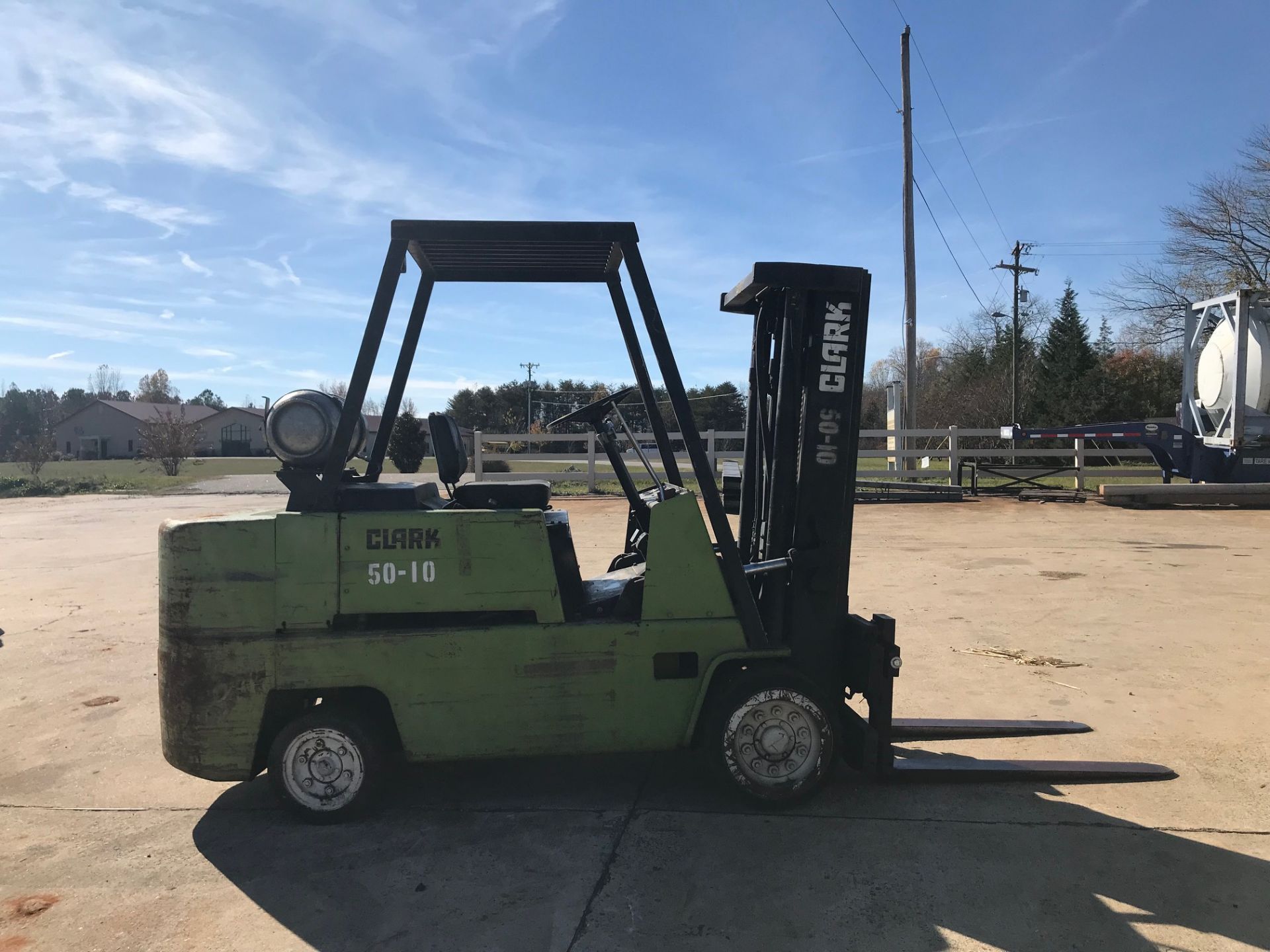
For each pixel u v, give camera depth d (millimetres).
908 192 21109
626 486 4652
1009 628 6422
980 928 2686
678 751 4234
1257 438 14992
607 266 4137
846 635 3797
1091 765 3844
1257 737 4242
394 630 3428
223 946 2668
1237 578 8211
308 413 3457
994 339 51312
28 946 2684
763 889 2932
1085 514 13836
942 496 15836
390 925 2760
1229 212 31500
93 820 3588
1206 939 2611
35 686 5402
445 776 3959
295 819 3514
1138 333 37562
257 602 3396
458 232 3436
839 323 3621
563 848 3244
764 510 4227
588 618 3592
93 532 13133
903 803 3596
